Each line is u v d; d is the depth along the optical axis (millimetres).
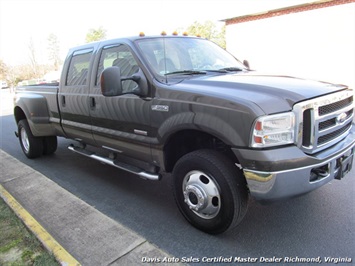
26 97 5680
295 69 14180
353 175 4461
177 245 3094
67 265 2709
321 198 3842
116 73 3307
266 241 3078
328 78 13227
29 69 53750
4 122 12133
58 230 3328
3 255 2969
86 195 4395
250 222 3418
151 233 3334
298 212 3559
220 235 3213
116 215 3770
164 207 3914
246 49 15594
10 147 7492
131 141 3781
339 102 3102
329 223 3309
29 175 5027
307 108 2697
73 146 5250
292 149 2658
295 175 2654
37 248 3035
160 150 3447
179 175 3297
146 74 3479
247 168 2703
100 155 4660
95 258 2840
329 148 2977
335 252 2863
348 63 12594
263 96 2758
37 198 4160
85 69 4523
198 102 2963
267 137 2592
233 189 2867
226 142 2787
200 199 3092
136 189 4520
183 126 3074
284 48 14250
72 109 4730
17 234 3309
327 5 12633
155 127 3404
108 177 5051
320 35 13070
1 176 5078
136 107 3574
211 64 4129
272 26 14391
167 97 3236
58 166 5727
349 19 12242
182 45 4148
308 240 3053
